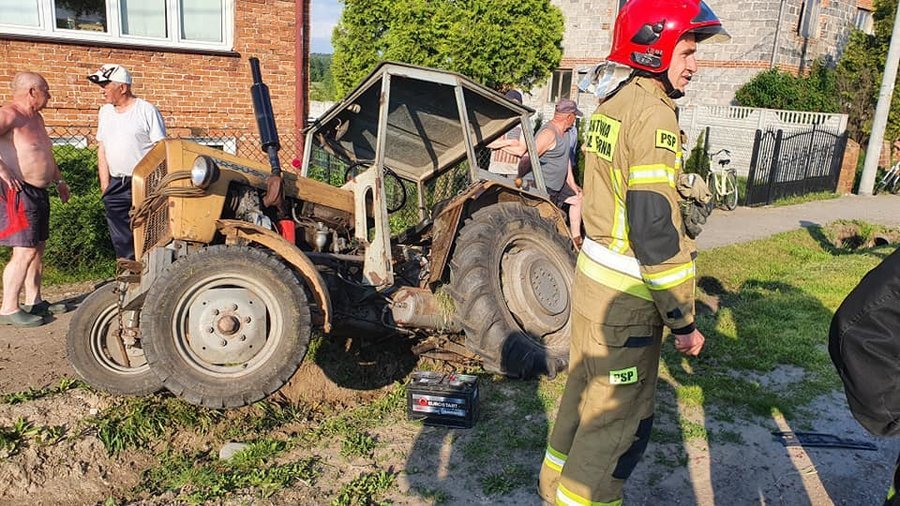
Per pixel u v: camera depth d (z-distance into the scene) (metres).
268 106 4.48
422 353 5.07
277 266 3.94
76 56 8.84
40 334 5.74
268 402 4.67
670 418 4.39
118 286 4.48
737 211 12.83
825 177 16.22
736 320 6.15
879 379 2.07
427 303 4.86
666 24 2.67
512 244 5.29
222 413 4.46
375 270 4.71
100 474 3.87
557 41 13.53
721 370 5.13
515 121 5.55
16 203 5.73
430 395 4.32
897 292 2.03
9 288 5.88
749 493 3.62
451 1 12.98
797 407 4.57
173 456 4.08
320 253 4.71
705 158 14.61
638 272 2.73
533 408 4.49
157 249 4.11
